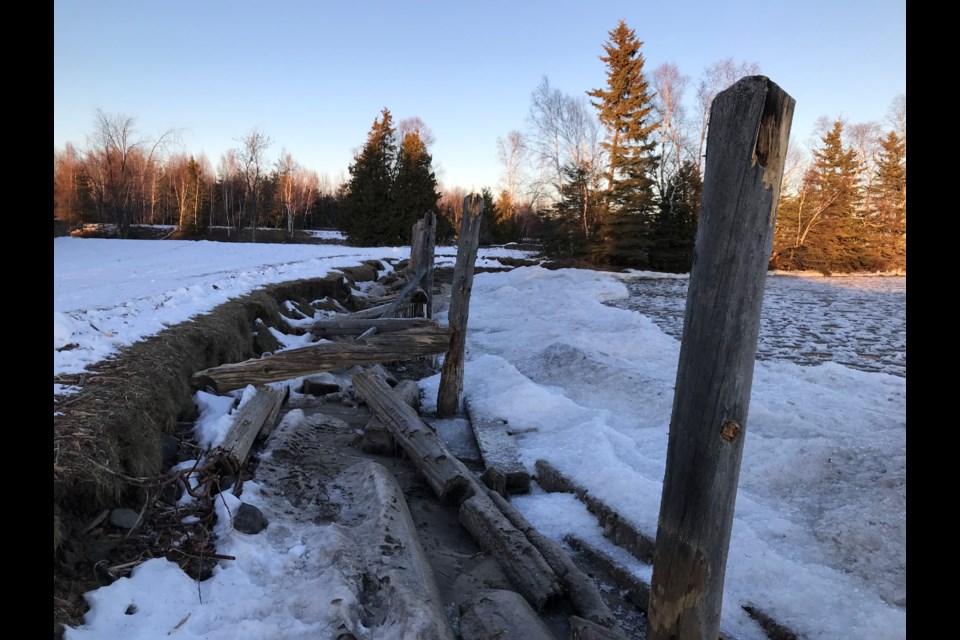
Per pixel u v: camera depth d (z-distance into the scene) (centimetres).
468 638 288
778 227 4109
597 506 449
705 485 212
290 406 636
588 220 3500
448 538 409
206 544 325
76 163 5466
